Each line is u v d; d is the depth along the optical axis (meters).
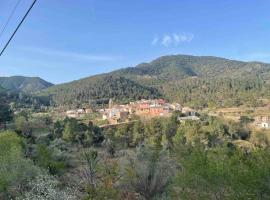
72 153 62.56
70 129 98.38
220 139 109.94
